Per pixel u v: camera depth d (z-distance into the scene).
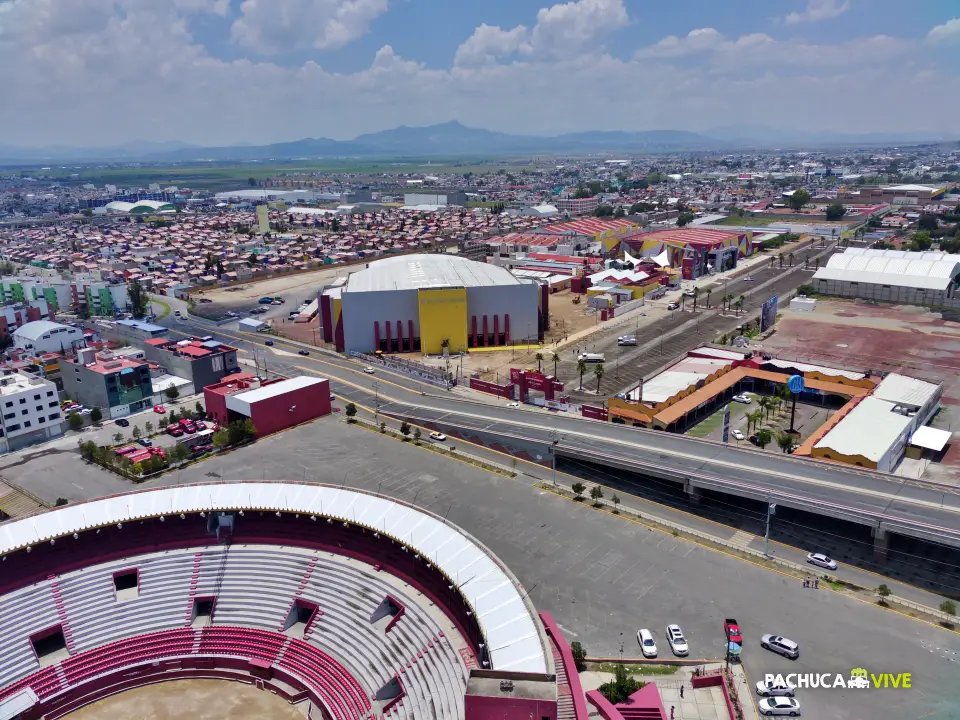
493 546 104.88
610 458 123.44
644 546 104.75
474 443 144.25
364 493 101.69
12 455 142.75
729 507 116.50
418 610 85.25
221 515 100.81
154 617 91.31
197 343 193.75
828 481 110.69
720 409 162.50
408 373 195.00
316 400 161.00
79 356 168.25
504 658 67.12
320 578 93.81
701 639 83.94
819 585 94.19
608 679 77.69
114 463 135.88
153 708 80.69
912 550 101.69
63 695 82.19
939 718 71.12
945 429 147.25
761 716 72.19
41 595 91.06
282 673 84.44
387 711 74.56
